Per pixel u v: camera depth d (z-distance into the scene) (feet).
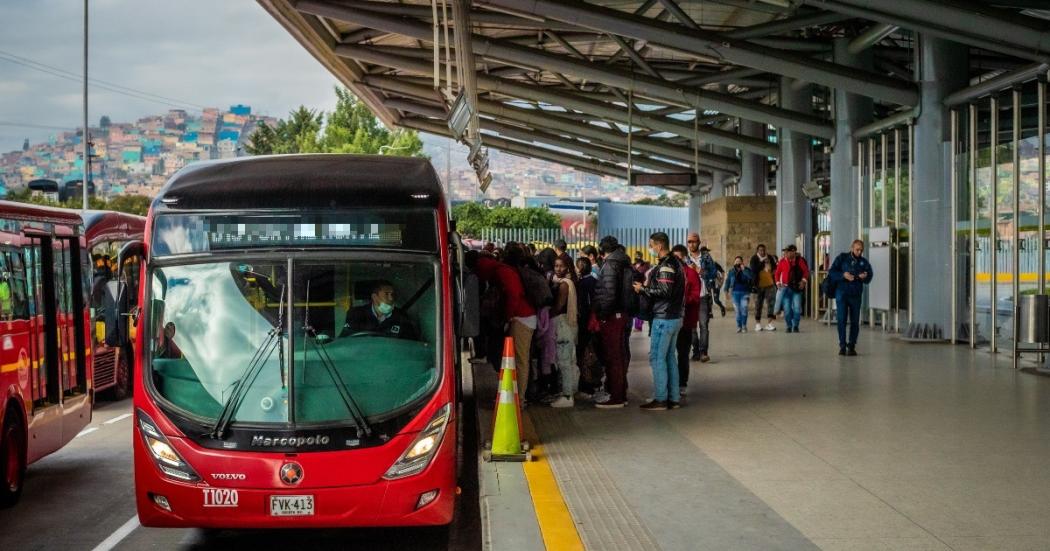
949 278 66.80
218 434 23.06
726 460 30.30
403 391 23.57
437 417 23.59
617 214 220.64
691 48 67.26
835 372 51.55
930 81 66.54
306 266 24.12
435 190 25.11
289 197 24.54
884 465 29.32
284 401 23.30
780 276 78.95
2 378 28.71
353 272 24.14
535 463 30.01
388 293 24.16
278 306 23.89
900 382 47.34
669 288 39.55
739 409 40.01
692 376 50.65
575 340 42.39
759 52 67.36
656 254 40.37
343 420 23.18
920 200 67.26
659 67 112.78
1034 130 62.49
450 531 27.35
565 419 38.24
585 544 21.47
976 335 63.62
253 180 25.03
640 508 24.57
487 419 38.58
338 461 22.90
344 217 24.44
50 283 34.12
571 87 113.29
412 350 23.93
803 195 102.89
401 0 81.87
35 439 31.63
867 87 66.80
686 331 42.98
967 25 50.83
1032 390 44.50
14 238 30.83
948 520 23.29
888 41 94.32
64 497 31.14
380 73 122.11
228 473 22.91
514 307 39.47
